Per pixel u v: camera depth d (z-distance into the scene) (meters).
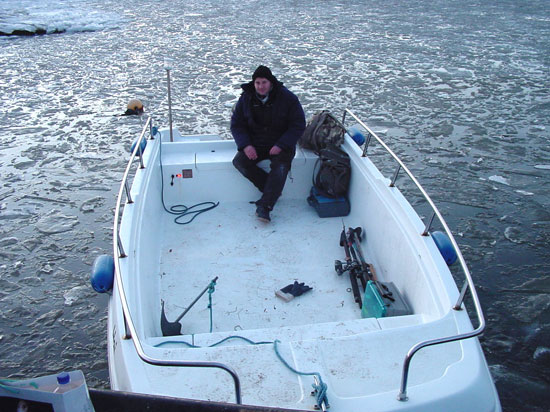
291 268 3.71
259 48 15.05
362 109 10.05
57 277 5.05
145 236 3.34
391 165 7.62
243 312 3.28
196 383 2.10
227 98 10.58
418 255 2.97
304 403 2.00
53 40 16.14
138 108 4.14
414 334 2.39
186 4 23.38
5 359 4.05
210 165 4.32
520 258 5.38
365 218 3.95
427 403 1.98
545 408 3.65
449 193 6.76
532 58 14.20
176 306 3.31
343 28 18.25
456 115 9.77
